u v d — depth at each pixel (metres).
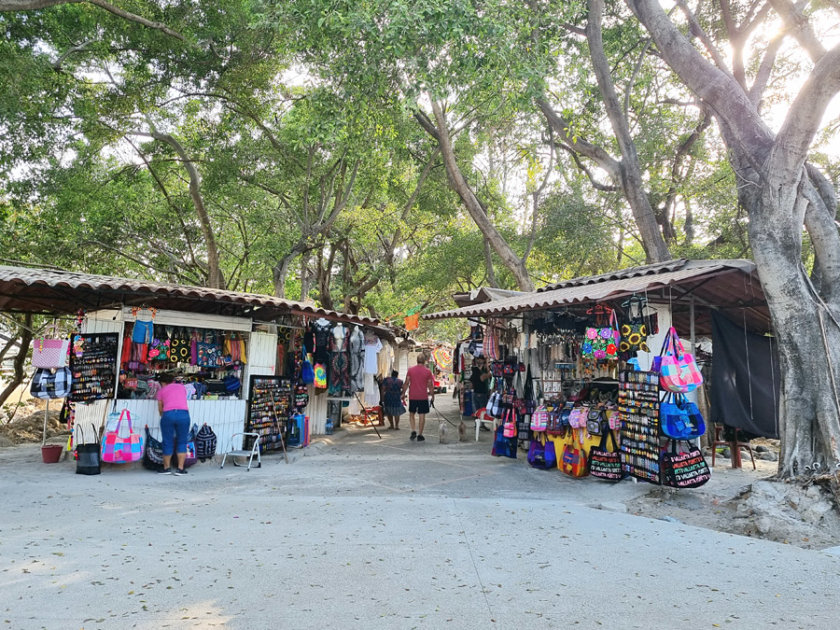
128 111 16.47
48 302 10.35
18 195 15.10
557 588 4.20
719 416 9.05
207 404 9.71
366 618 3.62
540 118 17.59
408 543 5.23
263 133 18.48
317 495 7.46
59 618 3.50
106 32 14.25
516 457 10.36
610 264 22.55
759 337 9.52
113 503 6.57
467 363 17.73
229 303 10.27
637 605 3.91
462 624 3.56
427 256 24.55
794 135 6.99
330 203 21.03
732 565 4.80
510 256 16.48
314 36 10.22
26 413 18.09
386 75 10.73
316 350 12.19
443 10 8.10
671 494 7.48
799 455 6.88
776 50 10.76
